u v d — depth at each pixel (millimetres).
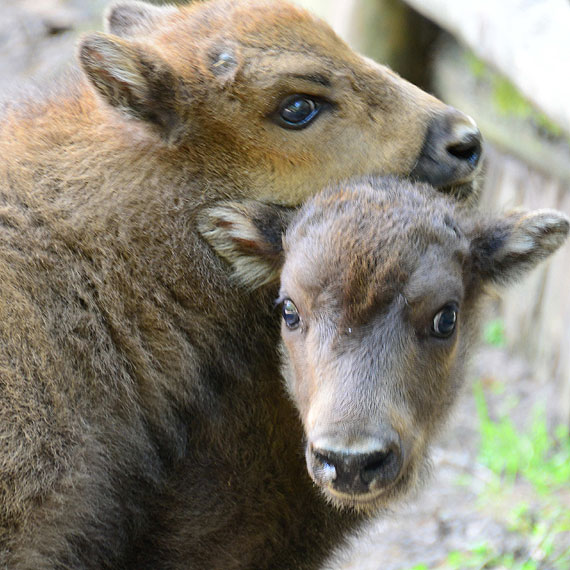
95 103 10930
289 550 11250
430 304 9305
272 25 10836
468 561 14445
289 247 9914
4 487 9391
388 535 15656
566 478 16109
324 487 9430
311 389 9258
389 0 16672
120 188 10547
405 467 9117
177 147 10664
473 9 13242
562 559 14031
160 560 10859
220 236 10508
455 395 10328
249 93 10617
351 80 10781
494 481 16422
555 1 11805
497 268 10547
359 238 9352
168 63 10547
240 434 10898
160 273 10539
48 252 10219
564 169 17859
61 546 9859
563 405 18188
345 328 9195
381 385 8977
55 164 10625
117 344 10367
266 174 10758
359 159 10742
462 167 10805
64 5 28406
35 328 9852
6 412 9508
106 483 10180
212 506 10875
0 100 11656
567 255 18594
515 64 11977
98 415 10078
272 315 10867
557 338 18859
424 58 17391
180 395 10656
